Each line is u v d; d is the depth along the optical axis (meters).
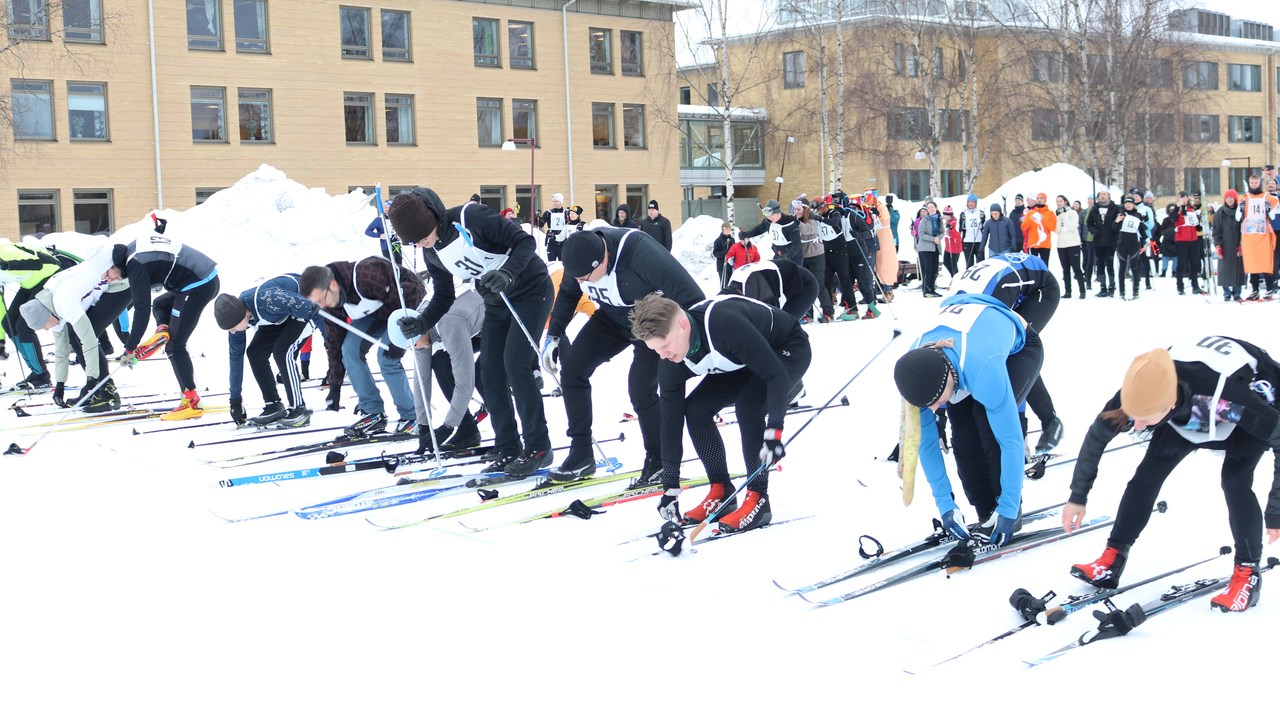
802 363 4.12
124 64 21.22
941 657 2.83
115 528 4.50
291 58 23.17
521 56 26.59
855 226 12.73
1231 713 2.43
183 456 6.10
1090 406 6.29
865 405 6.73
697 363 3.92
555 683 2.78
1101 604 3.14
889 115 28.56
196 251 7.39
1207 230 13.42
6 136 19.64
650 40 28.48
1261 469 4.66
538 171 26.94
